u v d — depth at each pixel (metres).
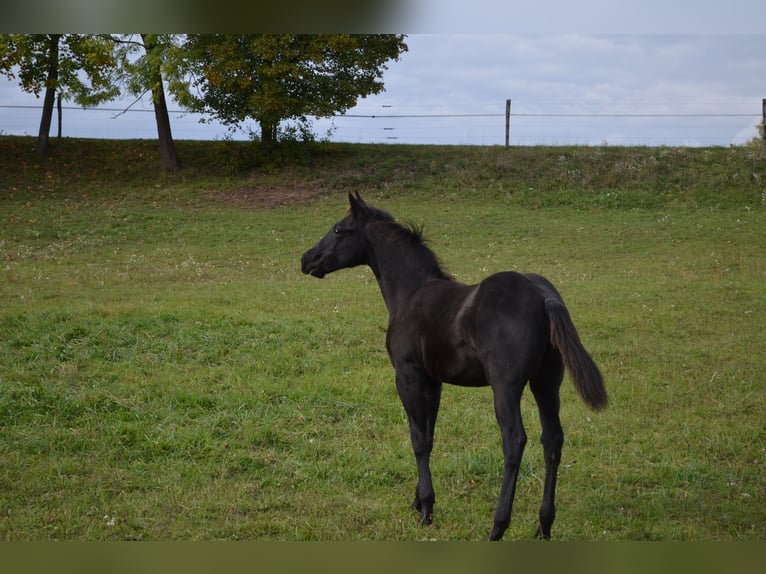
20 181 26.98
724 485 6.15
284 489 6.23
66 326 10.52
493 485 6.34
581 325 11.67
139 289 14.99
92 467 6.58
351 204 6.40
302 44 27.11
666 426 7.64
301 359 9.82
